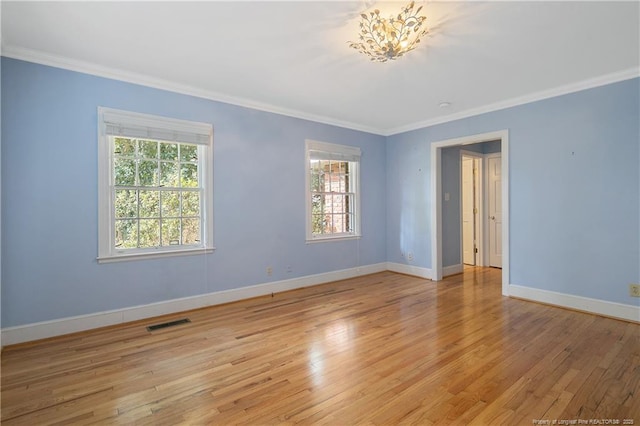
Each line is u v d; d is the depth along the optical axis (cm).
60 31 237
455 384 207
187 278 354
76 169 291
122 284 316
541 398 192
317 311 352
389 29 217
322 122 469
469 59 283
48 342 273
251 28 234
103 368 230
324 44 257
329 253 481
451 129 459
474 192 605
